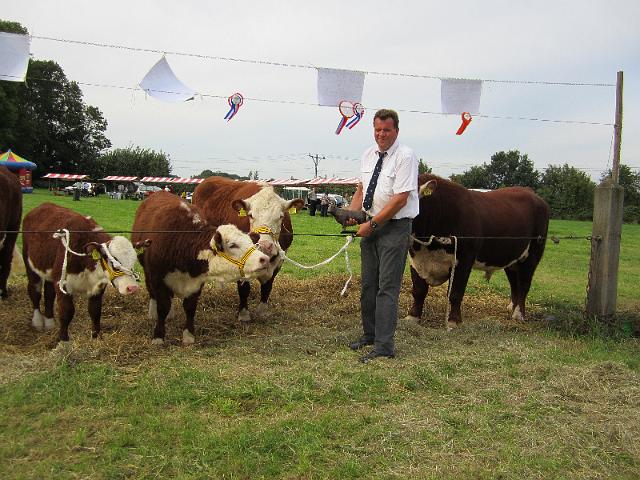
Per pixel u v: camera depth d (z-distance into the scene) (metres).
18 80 5.43
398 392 4.51
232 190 7.42
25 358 4.79
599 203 7.05
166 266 5.59
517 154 73.44
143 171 64.31
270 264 6.31
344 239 17.61
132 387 4.37
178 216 5.77
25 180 38.22
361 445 3.62
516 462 3.46
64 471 3.19
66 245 5.21
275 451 3.49
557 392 4.59
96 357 4.89
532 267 7.82
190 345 5.60
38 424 3.70
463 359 5.30
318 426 3.79
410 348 5.64
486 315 7.73
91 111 57.56
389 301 5.27
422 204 6.38
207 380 4.49
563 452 3.61
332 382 4.58
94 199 37.12
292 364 5.02
